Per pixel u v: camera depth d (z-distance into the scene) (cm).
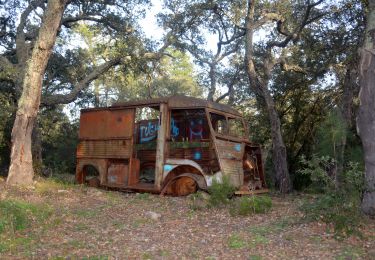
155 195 1228
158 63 2450
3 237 696
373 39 871
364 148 858
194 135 1266
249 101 2395
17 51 1797
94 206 1002
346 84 1509
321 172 808
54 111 2617
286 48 1852
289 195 1389
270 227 780
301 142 2031
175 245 672
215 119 1298
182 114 1296
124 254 621
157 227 798
